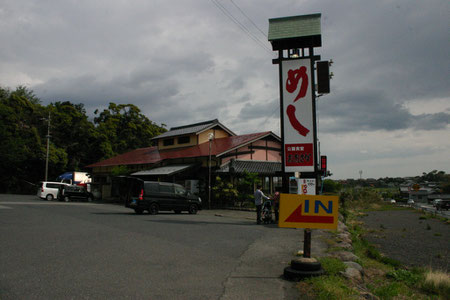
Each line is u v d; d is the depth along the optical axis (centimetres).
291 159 970
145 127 5794
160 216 1688
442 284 610
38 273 556
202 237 1007
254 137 2747
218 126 3216
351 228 1633
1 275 539
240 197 2316
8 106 4569
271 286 518
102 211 1925
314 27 993
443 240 1407
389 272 684
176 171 2511
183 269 610
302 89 980
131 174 3005
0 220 1279
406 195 9094
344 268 606
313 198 583
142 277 548
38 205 2262
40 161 4612
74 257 684
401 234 1603
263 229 1281
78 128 5081
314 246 880
